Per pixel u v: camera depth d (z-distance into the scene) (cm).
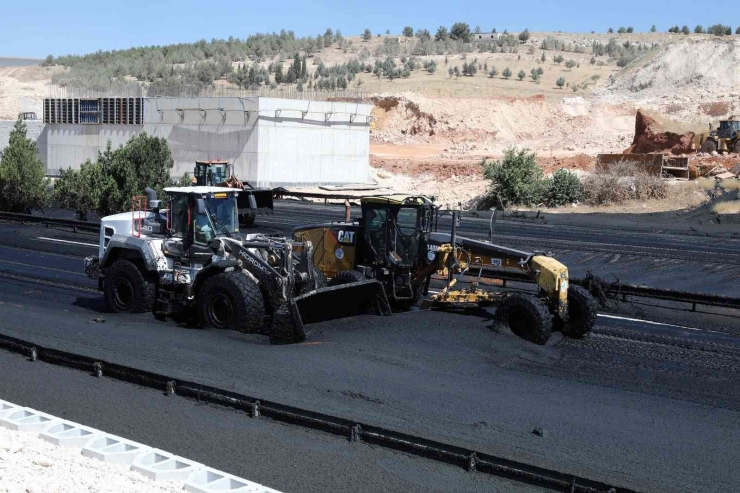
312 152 5322
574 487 762
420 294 1591
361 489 768
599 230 3303
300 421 932
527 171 4412
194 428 917
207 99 5222
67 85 9069
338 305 1415
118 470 752
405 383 1089
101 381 1088
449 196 4922
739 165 4559
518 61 13150
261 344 1282
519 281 1805
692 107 7862
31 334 1326
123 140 5691
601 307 1619
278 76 12250
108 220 1573
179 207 1470
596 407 1027
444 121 8131
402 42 16712
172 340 1288
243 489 714
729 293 1934
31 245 2477
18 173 3381
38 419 896
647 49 14425
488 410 995
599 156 4991
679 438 927
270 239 1462
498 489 776
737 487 796
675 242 2920
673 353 1341
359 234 1558
